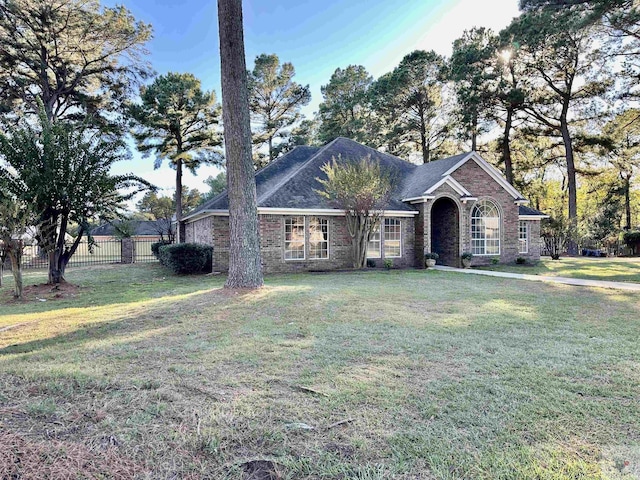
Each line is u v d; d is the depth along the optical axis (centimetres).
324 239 1753
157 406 332
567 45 2333
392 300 882
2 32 2191
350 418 317
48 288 1234
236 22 985
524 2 1902
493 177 2000
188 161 2700
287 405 339
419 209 1852
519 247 2172
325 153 2070
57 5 2189
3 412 312
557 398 360
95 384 379
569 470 251
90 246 1350
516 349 512
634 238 2608
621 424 313
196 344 529
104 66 2567
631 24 1886
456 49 2872
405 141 3569
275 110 3400
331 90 3675
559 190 3662
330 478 242
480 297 933
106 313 768
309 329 616
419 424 310
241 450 269
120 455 258
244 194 1001
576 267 1755
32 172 1157
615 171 3020
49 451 256
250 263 1007
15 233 1046
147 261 2784
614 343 541
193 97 2484
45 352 493
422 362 461
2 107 2338
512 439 289
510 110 2703
